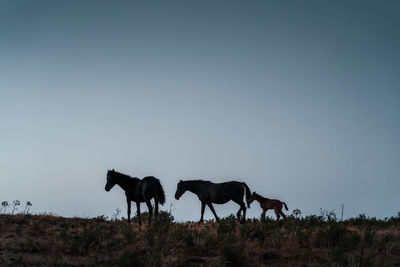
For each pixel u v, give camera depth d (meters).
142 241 12.49
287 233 13.27
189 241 11.74
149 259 9.92
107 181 16.80
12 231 14.43
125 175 16.98
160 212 16.58
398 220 16.91
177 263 9.92
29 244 11.75
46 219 17.23
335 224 12.61
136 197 16.69
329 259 10.14
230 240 11.80
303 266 9.62
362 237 11.89
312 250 11.20
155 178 16.50
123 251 11.31
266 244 11.97
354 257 9.63
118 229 14.84
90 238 12.12
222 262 9.84
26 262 10.09
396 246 11.39
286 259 10.48
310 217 16.23
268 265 9.94
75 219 18.05
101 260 10.53
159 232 13.29
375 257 9.84
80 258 10.76
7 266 9.66
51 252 11.28
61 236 12.77
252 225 14.47
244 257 10.34
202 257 10.82
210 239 11.95
